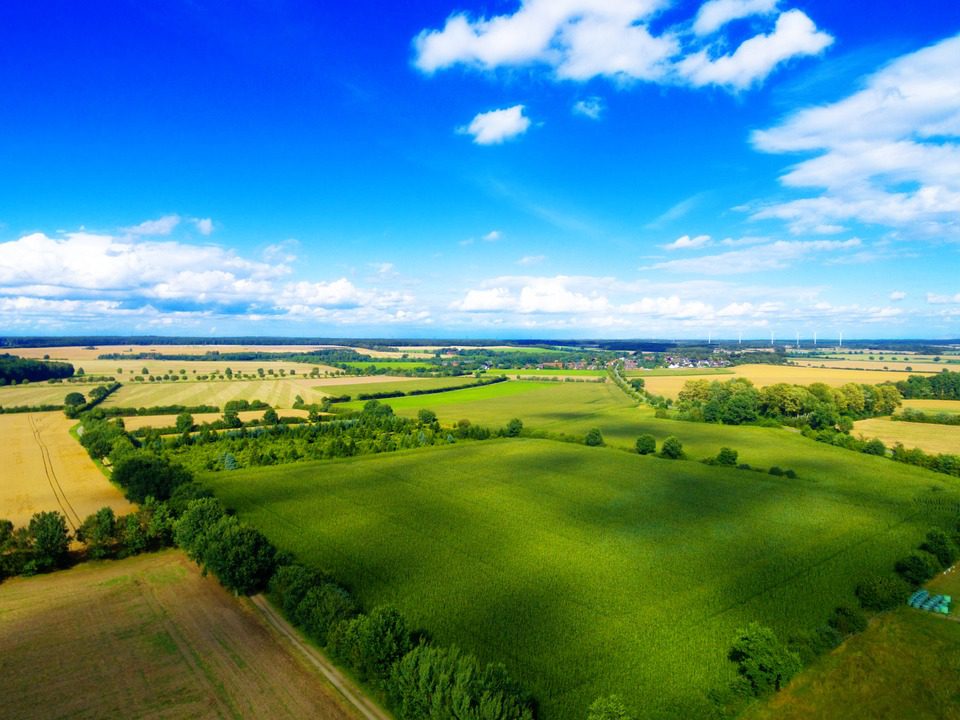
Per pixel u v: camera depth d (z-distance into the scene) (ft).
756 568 206.08
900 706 135.23
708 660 149.48
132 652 151.53
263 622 167.73
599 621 168.25
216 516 218.38
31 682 138.31
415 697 120.47
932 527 249.55
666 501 285.02
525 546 225.56
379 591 186.70
